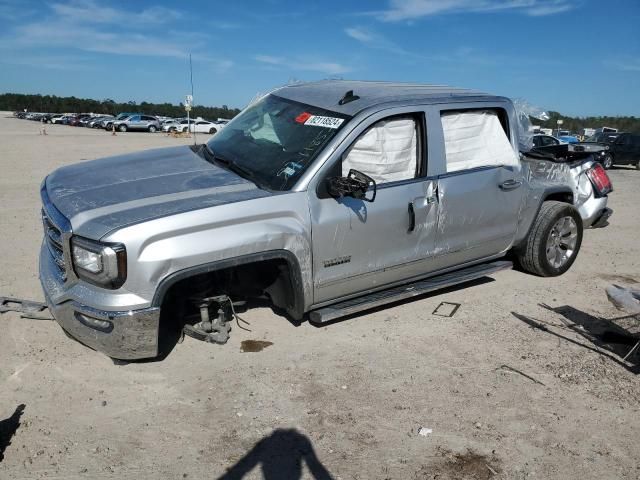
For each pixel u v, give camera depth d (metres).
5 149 22.81
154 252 3.40
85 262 3.39
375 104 4.35
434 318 4.88
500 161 5.14
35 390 3.53
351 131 4.16
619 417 3.50
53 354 3.96
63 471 2.85
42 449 3.00
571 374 3.99
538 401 3.63
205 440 3.13
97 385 3.62
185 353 4.07
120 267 3.34
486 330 4.67
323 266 4.10
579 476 2.96
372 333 4.53
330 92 4.81
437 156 4.63
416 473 2.93
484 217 5.03
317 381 3.77
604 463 3.08
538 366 4.09
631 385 3.88
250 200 3.74
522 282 5.90
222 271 4.07
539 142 19.98
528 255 5.87
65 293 3.56
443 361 4.11
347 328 4.60
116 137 39.34
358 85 5.00
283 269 4.00
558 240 5.95
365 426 3.30
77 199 3.79
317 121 4.39
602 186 7.39
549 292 5.63
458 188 4.76
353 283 4.33
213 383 3.70
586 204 7.33
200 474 2.87
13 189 10.87
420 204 4.51
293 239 3.87
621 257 7.05
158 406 3.43
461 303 5.25
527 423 3.39
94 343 3.58
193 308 4.27
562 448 3.18
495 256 5.42
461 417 3.42
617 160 22.31
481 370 4.00
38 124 64.12
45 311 4.54
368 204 4.23
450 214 4.75
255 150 4.49
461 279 4.94
